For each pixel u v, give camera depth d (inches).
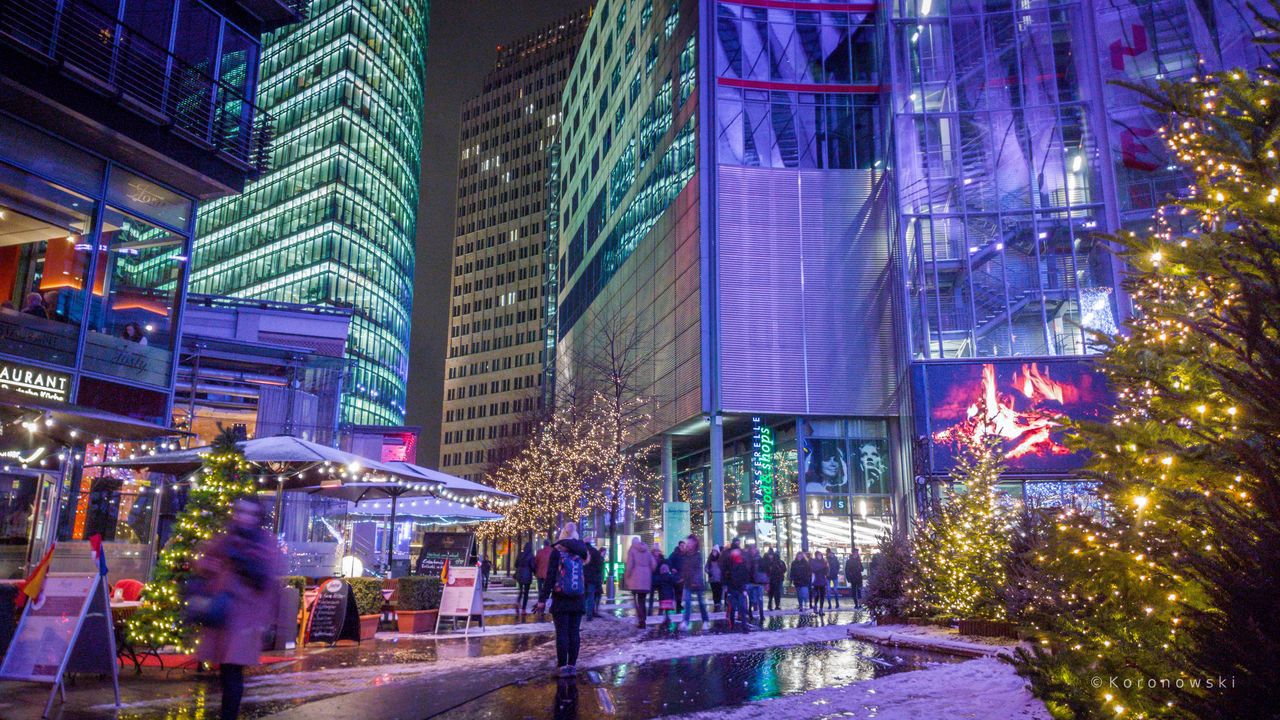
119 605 432.5
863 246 1582.2
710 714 318.7
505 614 905.5
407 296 4618.6
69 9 663.1
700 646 560.4
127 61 708.0
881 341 1545.3
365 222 4030.5
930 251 1405.0
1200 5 1366.9
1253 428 167.5
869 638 597.9
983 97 1451.8
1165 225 281.3
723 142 1608.0
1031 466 1255.5
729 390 1517.0
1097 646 201.8
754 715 316.2
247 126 823.7
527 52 6525.6
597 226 2472.9
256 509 274.8
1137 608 200.5
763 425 1585.9
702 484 1902.1
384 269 4195.4
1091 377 1284.4
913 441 1330.0
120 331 729.0
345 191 3895.2
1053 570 216.1
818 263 1574.8
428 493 871.7
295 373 1507.1
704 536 1845.5
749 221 1581.0
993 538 564.4
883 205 1588.3
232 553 263.9
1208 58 1339.8
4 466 614.5
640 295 1978.3
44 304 669.9
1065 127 1417.3
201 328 1488.7
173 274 783.7
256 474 636.1
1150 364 227.5
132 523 835.4
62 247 686.5
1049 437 1262.3
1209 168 215.2
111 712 316.8
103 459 866.1
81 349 692.7
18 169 657.0
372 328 4010.8
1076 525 205.3
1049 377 1298.0
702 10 1665.8
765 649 543.5
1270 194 185.2
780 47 1660.9
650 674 428.5
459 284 6353.3
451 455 6013.8
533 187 6141.7
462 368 6156.5
